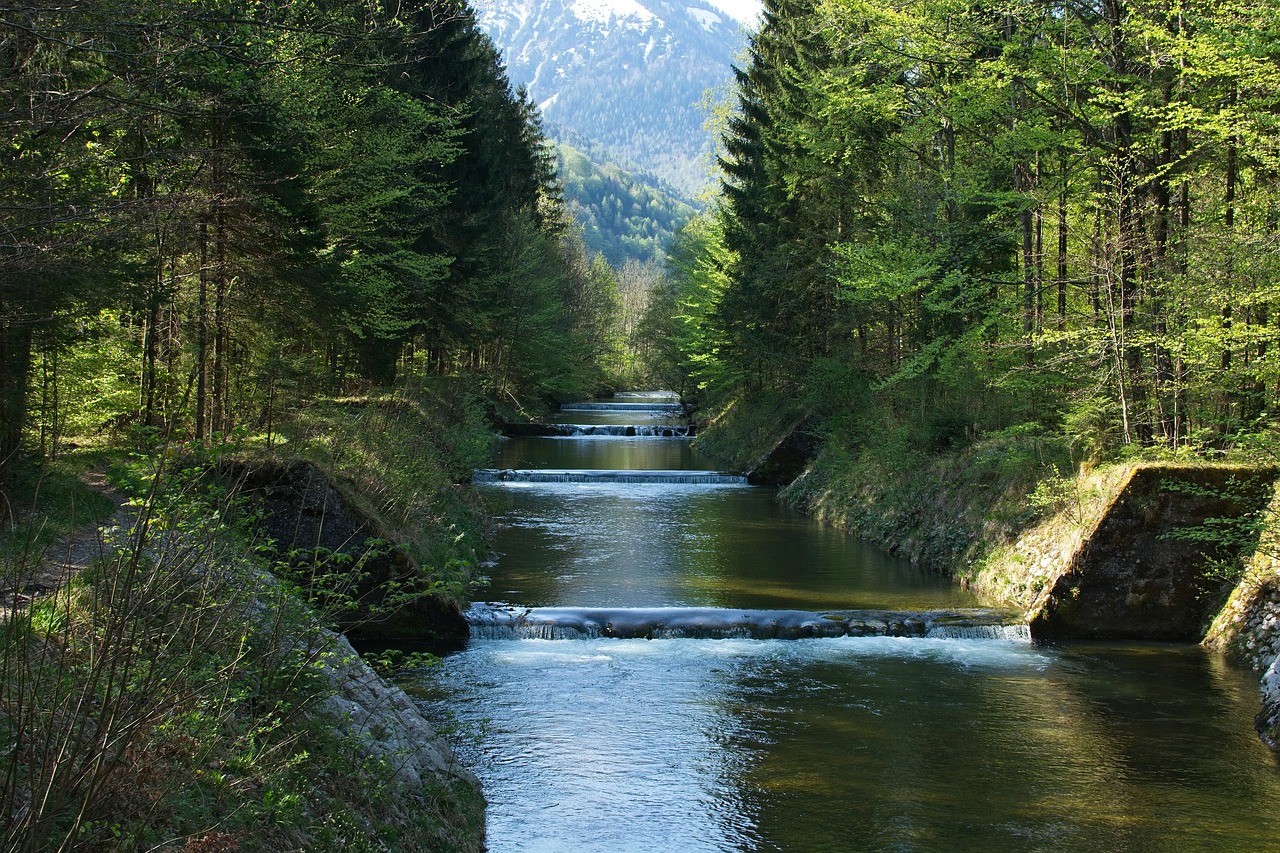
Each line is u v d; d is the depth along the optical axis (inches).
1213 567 619.2
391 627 603.5
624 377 3809.1
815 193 1320.1
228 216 685.9
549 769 413.4
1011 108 802.2
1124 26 677.9
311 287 772.6
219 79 400.8
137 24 291.0
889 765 422.0
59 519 423.8
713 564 821.2
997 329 860.6
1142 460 653.3
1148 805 383.9
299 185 703.7
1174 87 694.5
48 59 366.0
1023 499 747.4
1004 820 371.2
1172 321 664.4
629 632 621.3
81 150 388.8
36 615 260.4
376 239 962.1
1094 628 628.7
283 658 297.1
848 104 944.3
